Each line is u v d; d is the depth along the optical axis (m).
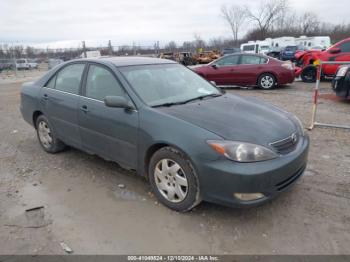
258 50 40.12
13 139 5.82
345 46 11.66
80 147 4.20
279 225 2.93
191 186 2.93
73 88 4.19
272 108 3.71
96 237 2.83
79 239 2.81
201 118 3.05
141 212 3.19
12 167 4.43
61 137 4.50
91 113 3.77
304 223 2.95
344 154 4.57
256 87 12.20
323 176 3.86
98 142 3.82
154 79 3.81
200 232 2.86
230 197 2.73
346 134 5.54
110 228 2.95
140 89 3.53
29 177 4.08
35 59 39.28
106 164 4.41
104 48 36.22
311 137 5.40
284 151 2.94
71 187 3.78
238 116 3.18
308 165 4.20
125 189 3.68
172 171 3.07
